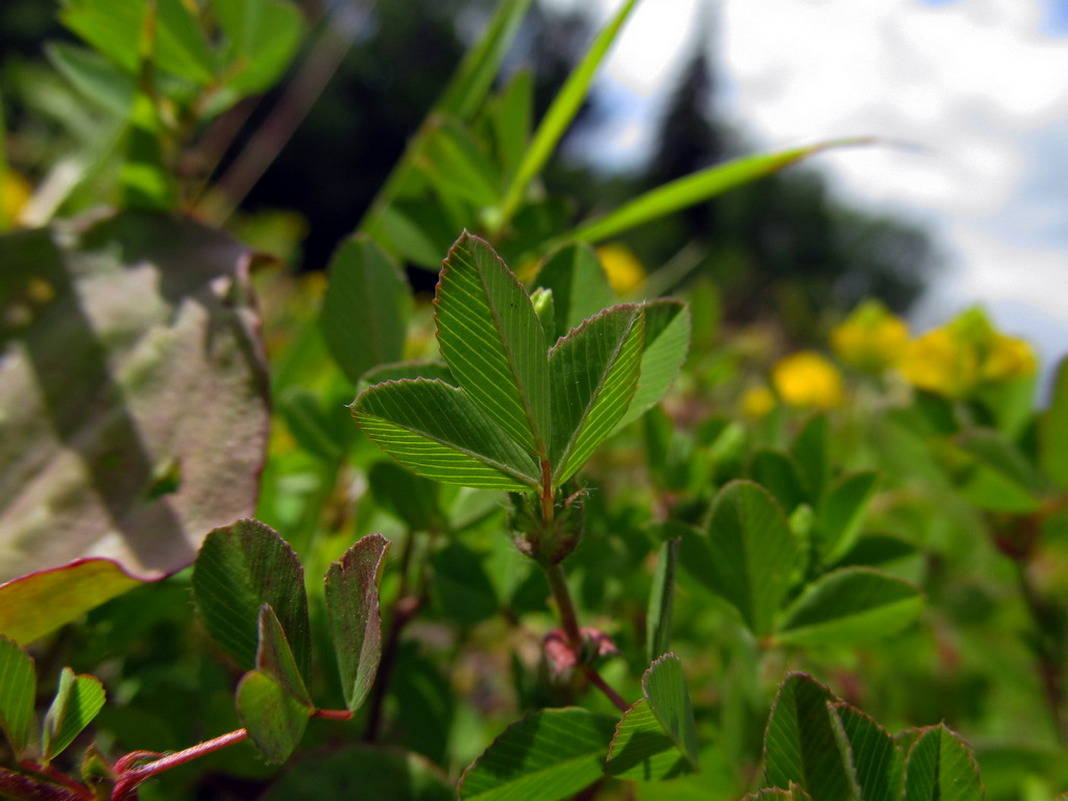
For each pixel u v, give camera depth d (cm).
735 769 9
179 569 7
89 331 9
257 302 9
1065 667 14
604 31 12
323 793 8
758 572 8
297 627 5
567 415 5
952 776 5
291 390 10
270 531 5
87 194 18
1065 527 13
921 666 14
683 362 6
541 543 6
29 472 8
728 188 14
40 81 24
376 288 9
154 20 12
